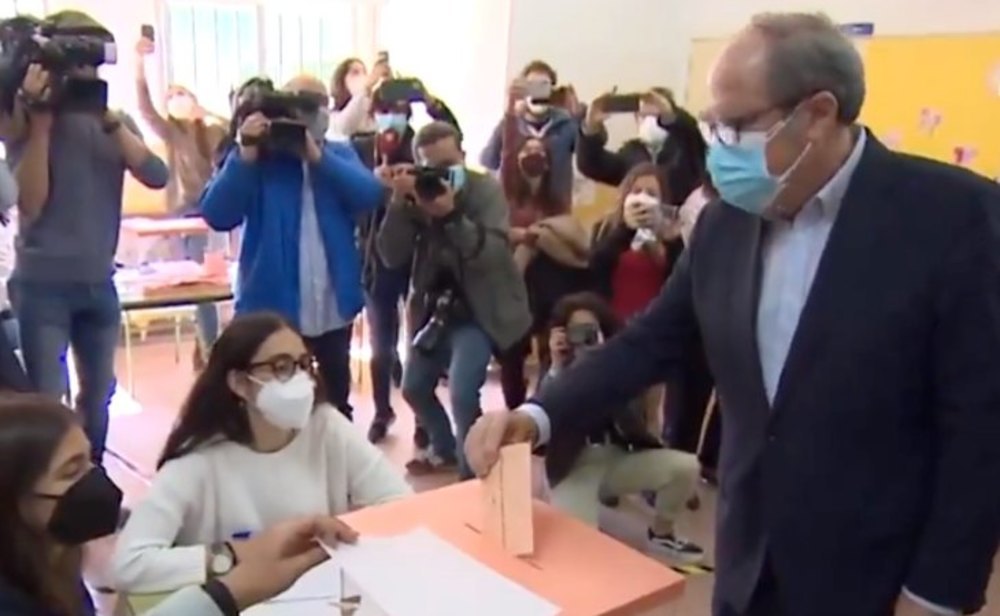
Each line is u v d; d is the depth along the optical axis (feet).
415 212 10.65
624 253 11.53
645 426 10.41
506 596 3.64
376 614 3.58
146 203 16.14
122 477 10.98
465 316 10.61
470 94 17.51
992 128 12.90
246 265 9.93
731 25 16.34
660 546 9.90
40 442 3.10
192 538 5.69
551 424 4.69
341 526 3.94
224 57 18.63
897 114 14.11
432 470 11.57
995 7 12.70
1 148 9.45
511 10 16.07
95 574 6.19
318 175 9.98
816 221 4.15
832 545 4.16
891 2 14.03
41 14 16.11
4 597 3.01
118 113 11.02
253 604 3.56
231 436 5.82
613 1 16.81
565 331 9.96
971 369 3.77
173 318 16.38
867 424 4.01
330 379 10.55
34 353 9.25
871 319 3.91
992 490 3.80
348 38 19.86
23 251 9.07
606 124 15.39
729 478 4.58
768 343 4.28
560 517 4.36
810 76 3.84
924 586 3.96
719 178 4.22
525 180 13.74
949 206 3.86
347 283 10.26
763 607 4.45
